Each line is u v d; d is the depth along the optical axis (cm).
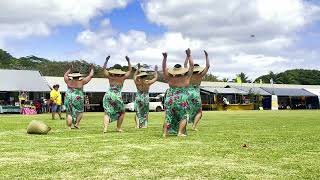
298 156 1034
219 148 1187
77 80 2030
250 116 3716
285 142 1345
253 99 7819
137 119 2075
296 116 3697
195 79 1855
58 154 1072
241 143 1313
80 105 2017
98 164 918
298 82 12875
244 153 1086
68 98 2006
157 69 2098
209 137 1512
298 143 1316
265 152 1105
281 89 8519
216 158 1002
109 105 1761
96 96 6419
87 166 894
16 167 881
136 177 781
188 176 791
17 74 5709
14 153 1091
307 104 8769
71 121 2016
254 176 789
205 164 918
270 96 8100
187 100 1548
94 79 6575
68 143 1322
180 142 1345
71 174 809
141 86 2073
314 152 1106
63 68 9412
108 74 1772
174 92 1554
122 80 1786
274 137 1516
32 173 818
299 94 8431
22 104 5150
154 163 930
